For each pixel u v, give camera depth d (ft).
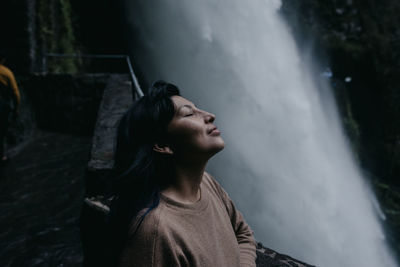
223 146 2.36
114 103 13.94
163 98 2.30
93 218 5.73
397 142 61.21
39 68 24.72
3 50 22.84
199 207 2.34
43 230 10.32
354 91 62.75
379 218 57.82
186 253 2.09
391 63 60.54
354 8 60.70
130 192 2.23
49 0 27.68
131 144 2.25
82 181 14.01
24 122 19.63
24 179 14.23
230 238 2.60
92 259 5.83
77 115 21.48
